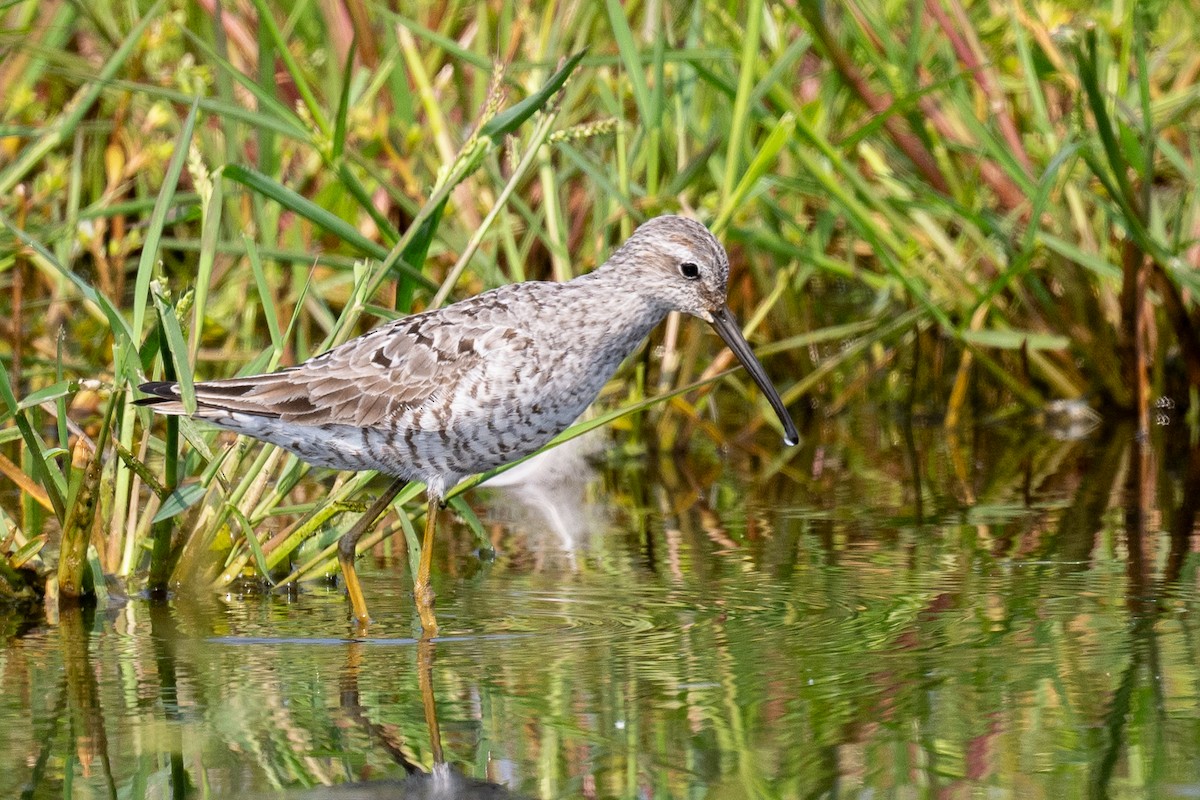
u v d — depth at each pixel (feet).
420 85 46.68
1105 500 40.60
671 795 21.90
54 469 32.27
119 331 32.63
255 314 52.01
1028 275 50.21
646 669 27.45
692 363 49.01
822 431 51.31
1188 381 50.93
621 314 33.73
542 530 39.32
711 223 45.11
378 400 32.01
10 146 49.14
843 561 34.94
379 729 24.82
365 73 49.55
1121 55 48.88
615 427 48.91
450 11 52.54
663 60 44.57
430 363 32.09
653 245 34.32
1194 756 22.81
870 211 50.47
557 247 45.14
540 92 34.04
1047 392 53.57
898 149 51.70
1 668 28.09
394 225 50.03
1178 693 25.43
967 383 52.49
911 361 53.11
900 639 28.78
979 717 24.58
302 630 30.60
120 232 49.96
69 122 44.16
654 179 45.83
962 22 49.08
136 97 51.52
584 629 30.17
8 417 34.63
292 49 52.34
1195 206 49.26
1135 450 46.91
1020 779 22.15
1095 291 51.24
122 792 22.35
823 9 47.88
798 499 42.27
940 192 49.96
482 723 24.93
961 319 50.11
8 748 24.00
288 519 38.63
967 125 49.14
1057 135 50.34
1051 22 50.80
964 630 29.22
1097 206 50.98
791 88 51.96
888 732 24.06
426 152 50.21
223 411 31.32
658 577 34.04
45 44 50.29
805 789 22.02
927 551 35.70
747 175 41.45
